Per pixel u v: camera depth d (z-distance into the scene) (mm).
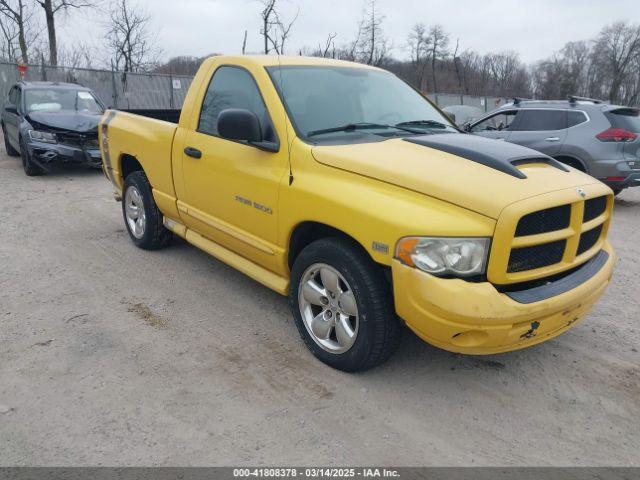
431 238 2889
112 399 3215
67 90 11445
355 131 3963
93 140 10117
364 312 3248
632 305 4855
